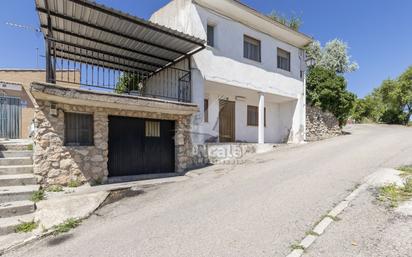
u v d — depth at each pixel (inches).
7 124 497.7
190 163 368.2
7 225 178.5
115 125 312.0
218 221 168.7
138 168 327.0
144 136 335.0
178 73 405.7
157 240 149.6
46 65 262.4
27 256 146.5
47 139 255.6
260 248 131.7
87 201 223.3
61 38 332.2
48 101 256.2
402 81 1196.5
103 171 285.3
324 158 337.7
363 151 363.3
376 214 158.6
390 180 215.5
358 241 131.3
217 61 420.8
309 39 579.2
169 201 222.7
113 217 196.5
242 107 542.9
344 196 192.4
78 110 275.1
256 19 473.1
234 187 245.3
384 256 117.0
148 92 471.5
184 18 401.7
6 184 237.6
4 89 521.0
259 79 488.7
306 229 148.4
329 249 126.3
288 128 597.9
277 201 194.2
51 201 217.8
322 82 628.7
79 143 279.4
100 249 145.2
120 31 313.7
